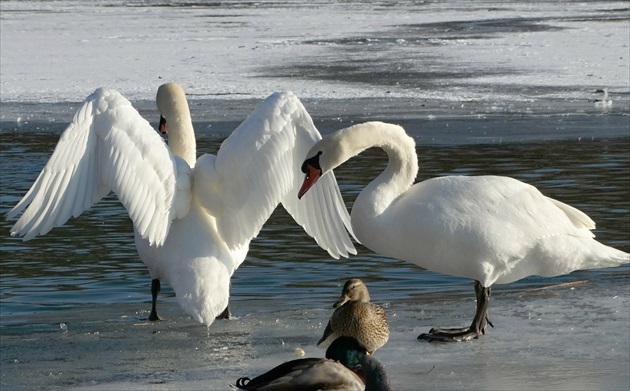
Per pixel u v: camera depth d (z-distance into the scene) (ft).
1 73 132.77
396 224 31.99
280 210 58.08
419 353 30.40
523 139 85.05
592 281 40.34
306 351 31.14
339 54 152.56
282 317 36.06
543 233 31.63
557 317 34.32
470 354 30.12
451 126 93.56
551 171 69.10
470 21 207.51
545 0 271.28
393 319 35.12
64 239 50.75
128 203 30.35
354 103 108.88
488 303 33.94
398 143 32.73
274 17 223.51
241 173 31.94
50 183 30.22
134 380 28.17
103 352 31.55
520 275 32.48
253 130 32.09
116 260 46.44
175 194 31.71
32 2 271.08
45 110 104.78
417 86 120.78
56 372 29.22
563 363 28.78
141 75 130.82
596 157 74.84
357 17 222.28
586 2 261.03
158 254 31.96
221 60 146.20
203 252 31.37
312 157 32.68
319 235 34.94
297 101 32.94
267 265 45.32
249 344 32.22
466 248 31.30
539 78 125.80
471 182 32.22
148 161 30.86
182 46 163.53
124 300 39.83
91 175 30.83
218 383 27.71
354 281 27.78
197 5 263.49
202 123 96.68
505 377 27.53
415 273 43.83
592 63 137.49
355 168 70.90
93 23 205.57
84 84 123.03
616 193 60.18
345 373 22.02
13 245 49.37
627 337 31.48
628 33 172.86
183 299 30.55
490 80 124.77
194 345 32.22
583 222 32.89
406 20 213.05
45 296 40.29
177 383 27.76
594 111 101.14
